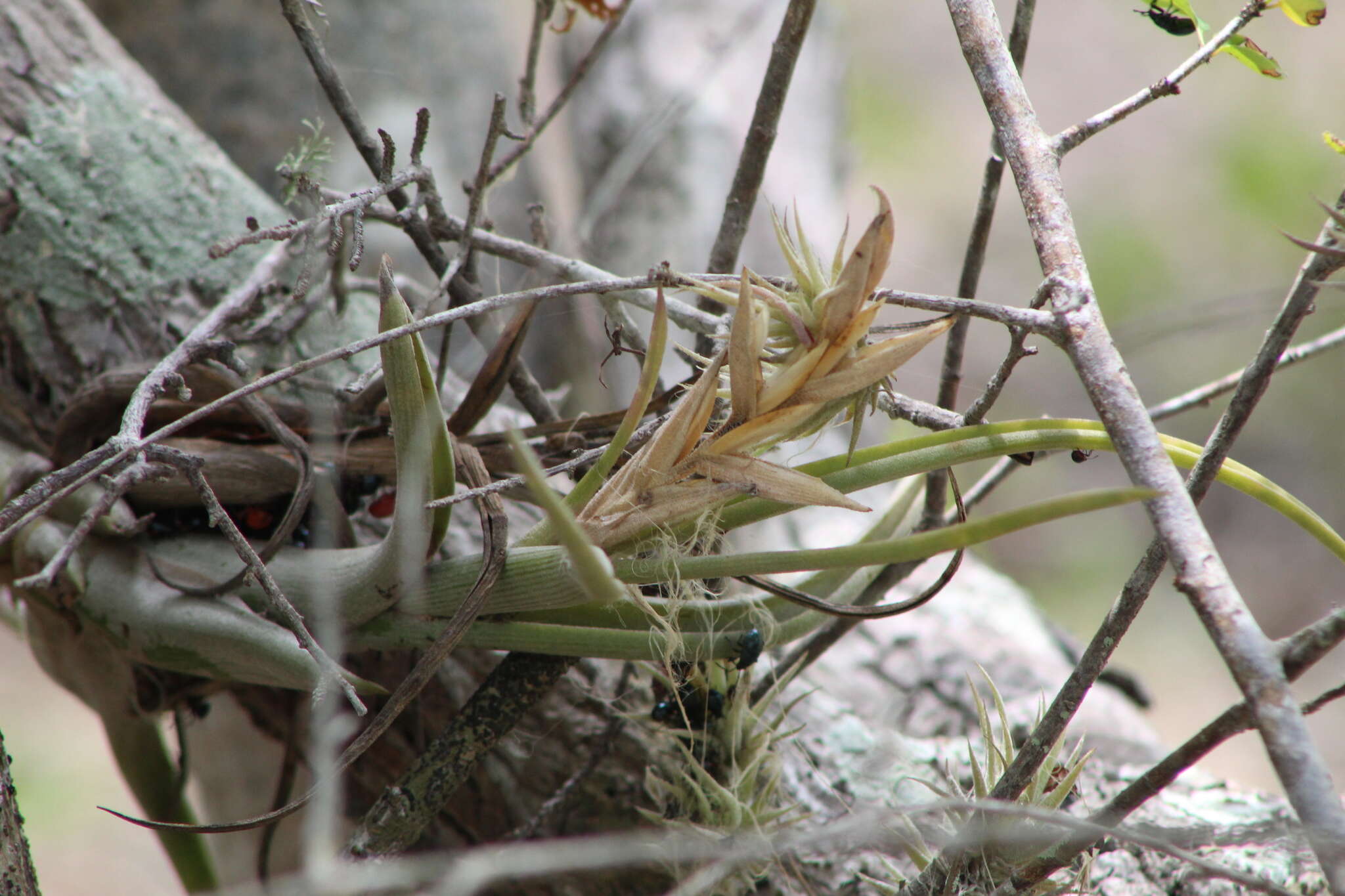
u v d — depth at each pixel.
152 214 4.07
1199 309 4.09
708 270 3.99
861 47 16.97
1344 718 9.83
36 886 3.96
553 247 4.13
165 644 3.97
